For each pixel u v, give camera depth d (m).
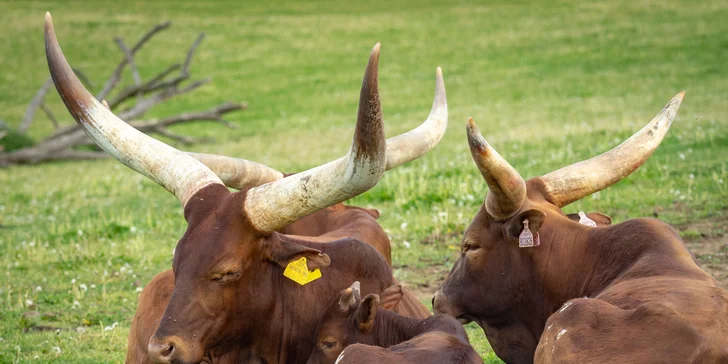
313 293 9.54
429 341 7.94
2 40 75.81
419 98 51.16
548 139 29.61
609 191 20.12
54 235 21.12
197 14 87.88
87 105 9.18
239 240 8.56
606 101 41.06
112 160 39.88
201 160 10.97
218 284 8.50
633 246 9.12
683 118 30.86
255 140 41.72
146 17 85.81
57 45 9.17
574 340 7.57
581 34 66.50
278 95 56.78
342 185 7.92
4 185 31.81
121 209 24.44
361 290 9.95
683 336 7.03
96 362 12.65
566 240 9.76
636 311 7.46
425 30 75.31
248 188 8.80
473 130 8.80
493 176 9.16
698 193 19.38
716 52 54.66
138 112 42.84
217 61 68.50
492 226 10.12
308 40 74.69
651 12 71.69
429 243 18.06
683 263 8.59
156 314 9.71
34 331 14.26
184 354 8.24
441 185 22.05
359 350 7.68
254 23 82.62
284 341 9.38
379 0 93.00
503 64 59.22
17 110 55.75
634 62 54.25
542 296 9.88
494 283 10.16
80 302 15.65
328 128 44.28
